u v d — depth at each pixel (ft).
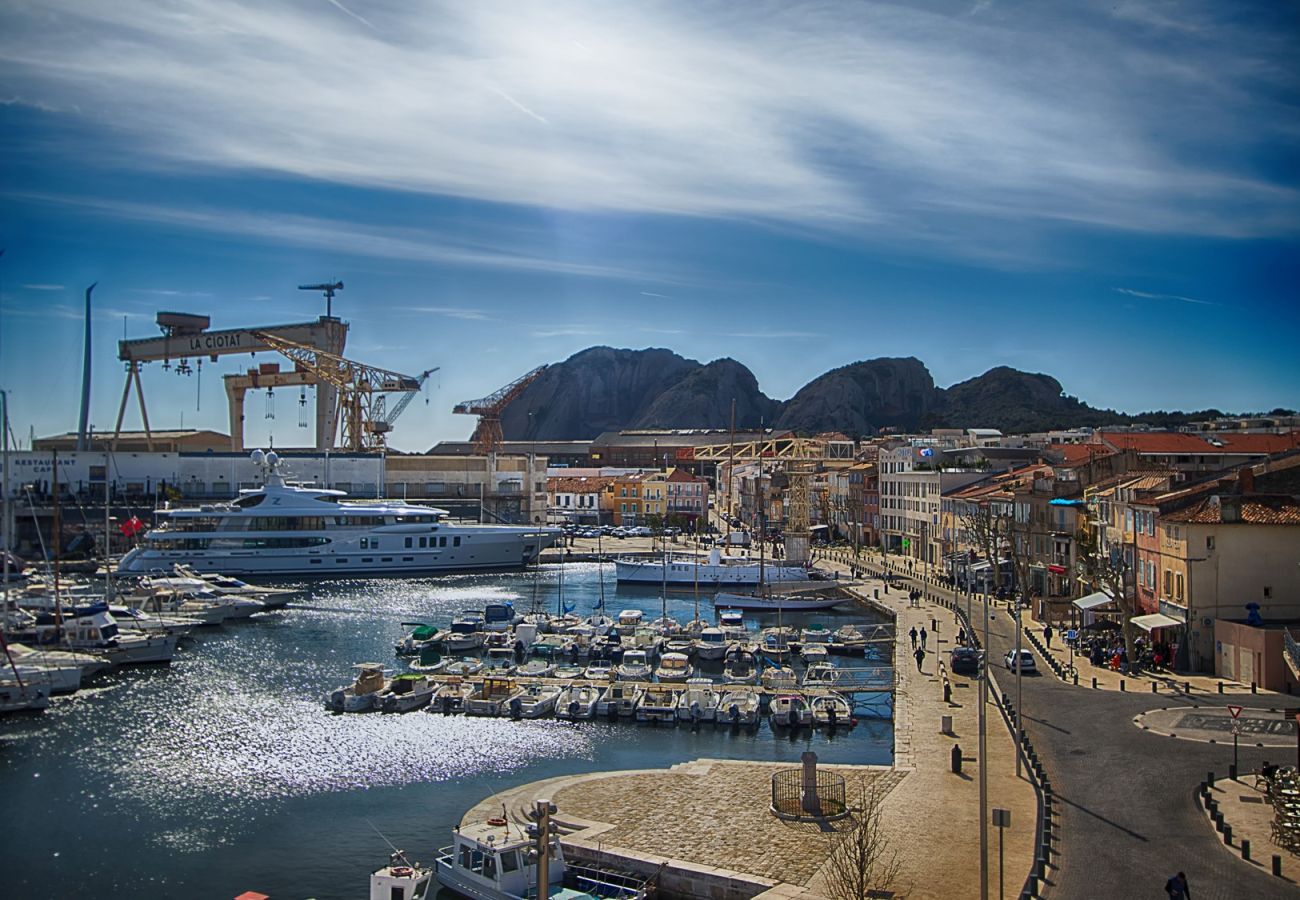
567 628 361.30
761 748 219.82
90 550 572.51
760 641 334.44
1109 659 255.09
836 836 148.25
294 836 172.76
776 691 255.09
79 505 609.83
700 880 136.36
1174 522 251.60
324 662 314.14
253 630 373.81
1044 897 119.44
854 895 123.34
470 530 564.30
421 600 456.86
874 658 320.70
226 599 403.54
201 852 166.40
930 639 310.86
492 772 205.67
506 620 377.30
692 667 305.32
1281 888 121.29
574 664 315.78
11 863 162.50
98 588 428.56
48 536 597.11
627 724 240.94
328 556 536.42
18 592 391.65
